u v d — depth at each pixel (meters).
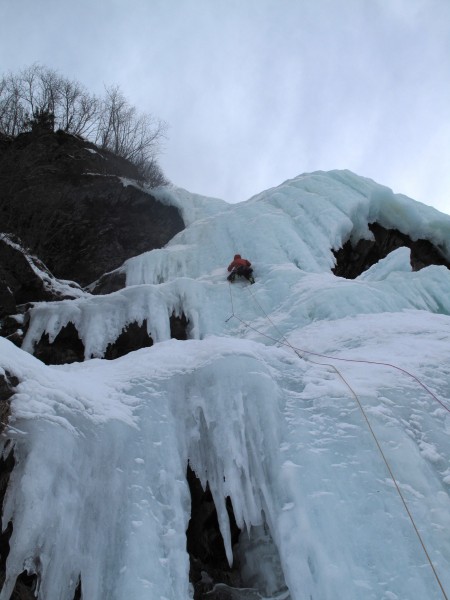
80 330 10.51
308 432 5.45
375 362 6.86
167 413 5.59
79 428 4.79
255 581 5.26
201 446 5.55
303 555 4.55
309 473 5.05
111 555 4.39
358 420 5.54
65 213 15.73
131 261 14.68
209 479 5.40
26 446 4.35
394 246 16.75
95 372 6.30
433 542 4.53
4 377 4.57
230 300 11.84
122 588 4.20
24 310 11.04
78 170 16.47
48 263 15.22
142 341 10.70
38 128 17.38
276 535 4.80
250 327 10.80
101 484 4.70
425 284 11.55
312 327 9.45
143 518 4.62
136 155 20.55
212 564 5.50
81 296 12.36
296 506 4.85
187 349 6.56
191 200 18.42
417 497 4.86
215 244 14.82
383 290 10.98
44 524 4.13
